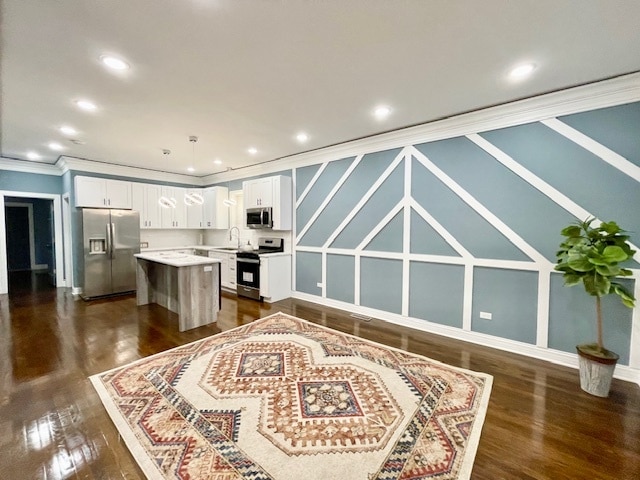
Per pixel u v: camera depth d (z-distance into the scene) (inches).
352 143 164.2
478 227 126.3
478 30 71.2
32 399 83.4
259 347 120.3
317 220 191.0
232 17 66.4
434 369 103.1
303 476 58.8
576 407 81.7
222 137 155.9
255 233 238.4
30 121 130.8
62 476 58.3
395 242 153.7
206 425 73.3
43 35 71.9
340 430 72.0
